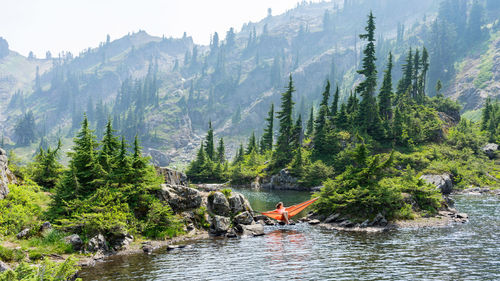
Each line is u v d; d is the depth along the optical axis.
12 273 13.59
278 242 29.80
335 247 27.41
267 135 128.62
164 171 43.16
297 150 96.62
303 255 24.89
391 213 38.41
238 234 33.56
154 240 29.86
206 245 28.84
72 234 26.05
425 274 19.86
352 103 123.25
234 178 106.44
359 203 39.25
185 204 35.47
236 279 19.47
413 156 92.81
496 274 19.67
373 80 104.06
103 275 20.31
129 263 23.08
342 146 101.06
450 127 123.00
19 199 29.02
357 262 22.70
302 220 41.72
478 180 85.31
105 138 35.44
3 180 29.86
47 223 26.22
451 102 136.25
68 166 30.75
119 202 30.12
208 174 114.50
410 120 109.06
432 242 28.59
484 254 24.34
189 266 22.23
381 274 20.00
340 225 37.28
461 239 29.61
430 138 109.31
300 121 107.62
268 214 26.80
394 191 39.84
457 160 96.75
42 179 40.72
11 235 24.34
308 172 90.50
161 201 33.78
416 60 130.88
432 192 42.75
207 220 35.41
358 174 40.41
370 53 104.62
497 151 107.06
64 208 28.12
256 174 106.12
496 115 137.50
